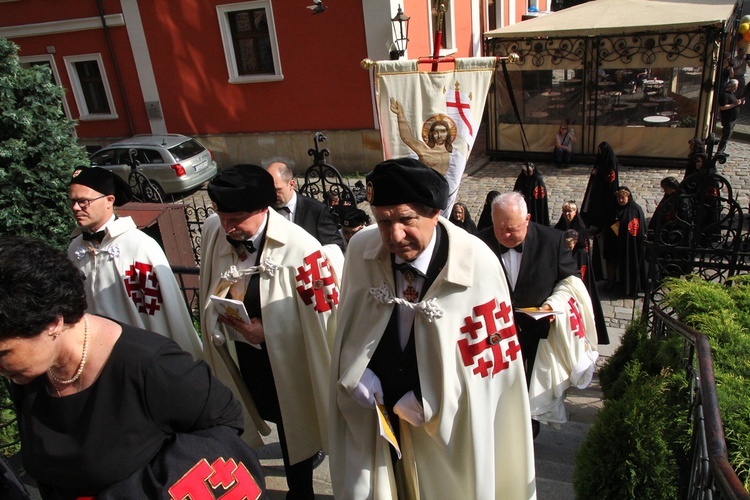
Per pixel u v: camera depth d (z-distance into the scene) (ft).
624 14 40.45
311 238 10.21
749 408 9.12
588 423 14.90
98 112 56.49
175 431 5.61
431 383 7.77
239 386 10.53
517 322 12.39
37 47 54.65
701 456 7.29
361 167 48.03
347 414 8.29
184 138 45.75
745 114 53.16
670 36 39.01
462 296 7.72
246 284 10.07
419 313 7.68
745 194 36.11
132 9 49.78
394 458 8.58
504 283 8.04
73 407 5.31
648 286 18.06
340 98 46.55
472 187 42.14
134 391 5.30
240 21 47.67
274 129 49.70
